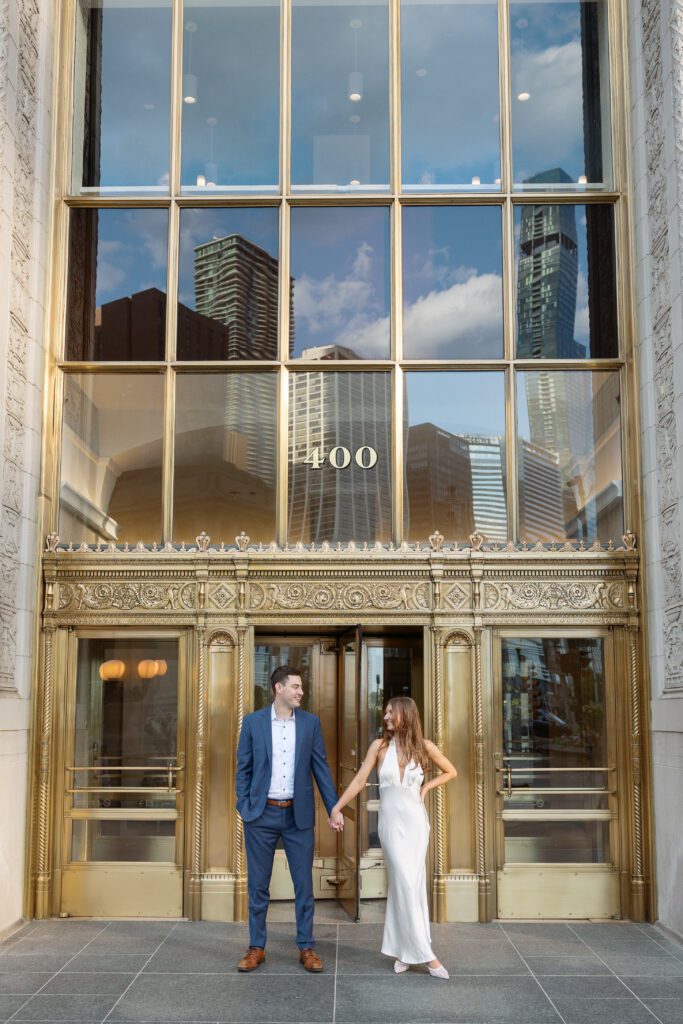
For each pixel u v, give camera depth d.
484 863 7.95
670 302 7.72
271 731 6.83
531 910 8.00
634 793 7.97
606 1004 5.95
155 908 8.01
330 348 8.73
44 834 8.01
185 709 8.20
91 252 8.85
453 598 8.22
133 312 8.76
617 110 8.82
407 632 8.71
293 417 8.63
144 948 7.12
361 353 8.72
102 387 8.69
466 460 8.55
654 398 8.06
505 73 9.05
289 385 8.69
